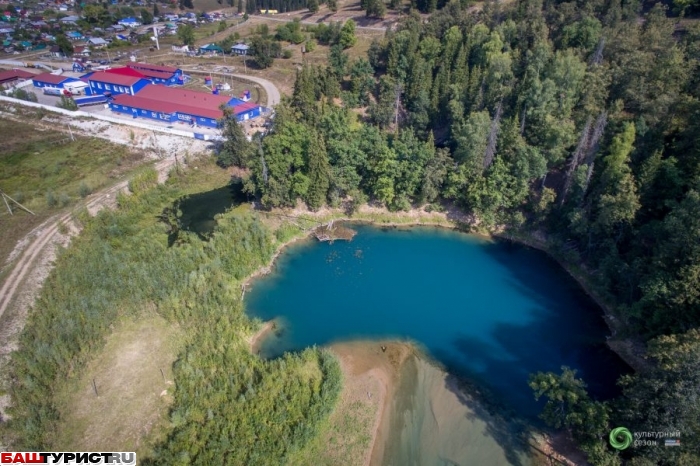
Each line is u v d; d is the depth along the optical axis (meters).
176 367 48.66
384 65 116.81
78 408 44.78
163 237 74.00
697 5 97.94
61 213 76.44
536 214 77.31
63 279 59.59
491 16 118.00
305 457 42.50
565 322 62.16
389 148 81.00
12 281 59.72
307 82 99.75
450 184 81.06
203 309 56.75
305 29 171.38
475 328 61.19
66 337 50.16
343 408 48.00
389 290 68.00
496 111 83.62
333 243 78.62
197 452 40.62
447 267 73.44
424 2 148.38
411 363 55.31
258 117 116.75
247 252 70.44
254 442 41.47
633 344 56.38
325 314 63.00
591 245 68.56
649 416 39.09
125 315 55.88
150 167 94.50
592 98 78.00
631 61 79.19
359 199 83.50
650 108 69.56
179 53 177.62
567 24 102.44
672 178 61.81
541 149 76.69
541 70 85.75
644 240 61.59
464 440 46.06
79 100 126.38
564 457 44.09
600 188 68.62
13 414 42.75
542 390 44.00
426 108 94.38
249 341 57.16
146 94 123.12
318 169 78.88
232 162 96.75
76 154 99.69
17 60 175.25
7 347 49.78
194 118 113.06
